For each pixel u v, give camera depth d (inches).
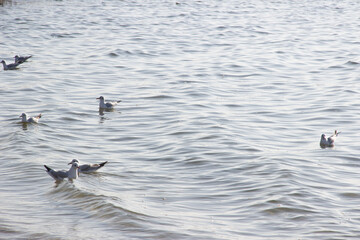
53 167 863.1
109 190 776.3
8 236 632.4
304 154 948.0
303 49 2058.3
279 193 758.5
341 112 1232.2
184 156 928.3
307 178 824.9
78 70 1651.1
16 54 1902.1
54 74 1592.0
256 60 1839.3
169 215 694.5
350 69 1700.3
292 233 649.0
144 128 1101.7
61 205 724.0
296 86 1491.1
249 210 711.1
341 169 874.8
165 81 1521.9
